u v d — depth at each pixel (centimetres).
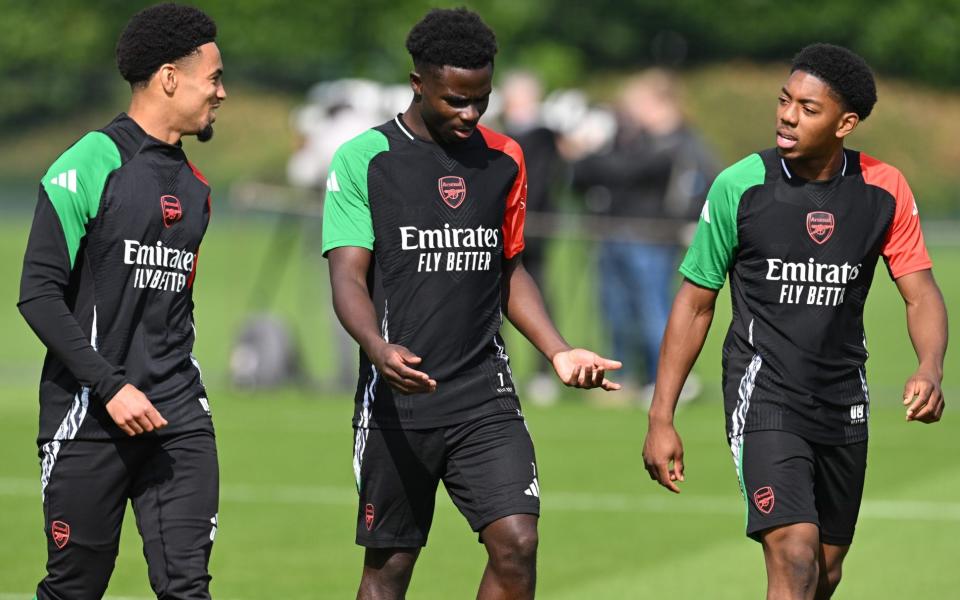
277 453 3566
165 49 1662
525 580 1661
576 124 4562
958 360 5797
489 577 1678
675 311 1806
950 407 4484
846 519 1809
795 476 1702
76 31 14762
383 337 1719
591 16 15225
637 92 4378
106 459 1645
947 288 8094
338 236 1712
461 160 1733
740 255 1769
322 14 14250
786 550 1673
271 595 2256
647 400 4403
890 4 14775
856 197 1747
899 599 2255
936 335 1744
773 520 1684
